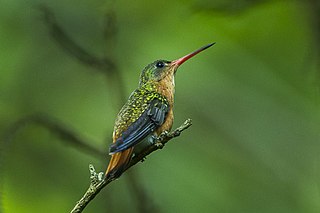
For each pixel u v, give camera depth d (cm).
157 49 1402
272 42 1428
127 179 1038
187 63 1438
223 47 1434
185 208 1305
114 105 1135
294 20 1365
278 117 1473
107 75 1053
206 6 1265
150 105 879
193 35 1417
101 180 725
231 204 1352
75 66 1384
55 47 1377
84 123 1348
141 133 799
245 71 1462
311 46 1148
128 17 1405
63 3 1291
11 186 1288
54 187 1310
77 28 1278
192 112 1430
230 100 1455
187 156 1384
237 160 1416
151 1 1404
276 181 1417
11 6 1325
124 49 1384
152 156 1348
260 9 1350
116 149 761
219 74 1458
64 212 1301
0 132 1270
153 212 1034
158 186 1312
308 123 1469
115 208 1178
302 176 1431
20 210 1282
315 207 1399
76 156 1329
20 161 1295
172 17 1407
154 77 959
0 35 1356
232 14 1261
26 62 1381
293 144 1458
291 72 1448
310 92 1454
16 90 1372
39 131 1280
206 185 1345
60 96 1391
